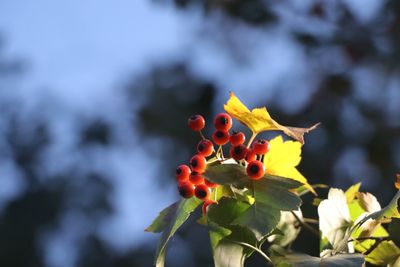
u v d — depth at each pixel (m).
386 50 11.05
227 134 2.65
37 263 17.89
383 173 11.45
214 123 2.66
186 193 2.56
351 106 11.55
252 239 2.58
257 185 2.54
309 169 11.65
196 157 2.57
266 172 2.64
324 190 11.45
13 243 18.11
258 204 2.51
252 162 2.54
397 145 11.48
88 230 17.97
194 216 13.93
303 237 9.33
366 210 2.79
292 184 2.55
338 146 11.54
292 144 2.70
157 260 2.57
